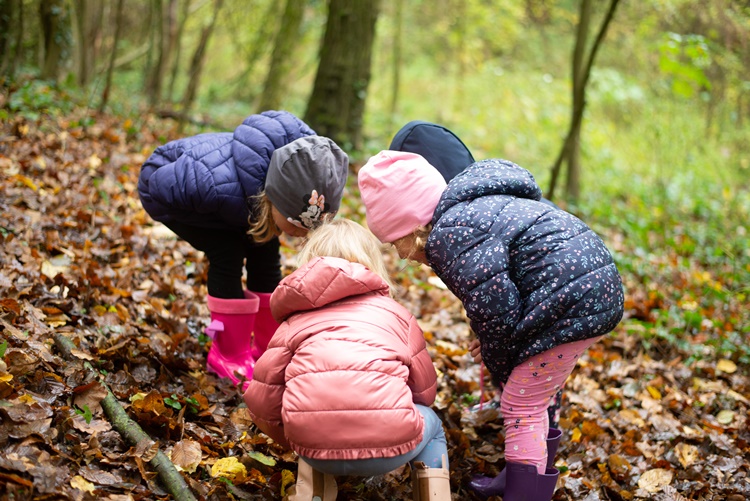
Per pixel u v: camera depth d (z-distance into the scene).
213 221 2.95
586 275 2.31
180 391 2.86
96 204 4.49
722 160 10.41
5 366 2.32
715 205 8.80
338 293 2.31
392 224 2.49
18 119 5.52
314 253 2.52
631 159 10.71
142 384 2.79
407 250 2.57
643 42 11.80
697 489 2.91
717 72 9.93
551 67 16.53
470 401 3.37
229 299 3.03
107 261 3.81
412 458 2.29
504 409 2.52
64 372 2.55
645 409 3.54
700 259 6.29
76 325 3.05
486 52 17.05
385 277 2.54
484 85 15.15
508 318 2.29
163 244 4.24
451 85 15.76
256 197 2.77
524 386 2.45
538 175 10.12
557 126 12.25
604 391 3.67
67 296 3.24
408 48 17.16
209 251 3.05
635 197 8.83
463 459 2.91
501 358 2.44
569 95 13.73
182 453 2.37
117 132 6.37
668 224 7.33
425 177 2.49
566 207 7.48
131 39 14.95
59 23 8.24
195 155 2.85
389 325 2.32
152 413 2.53
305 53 15.65
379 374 2.16
